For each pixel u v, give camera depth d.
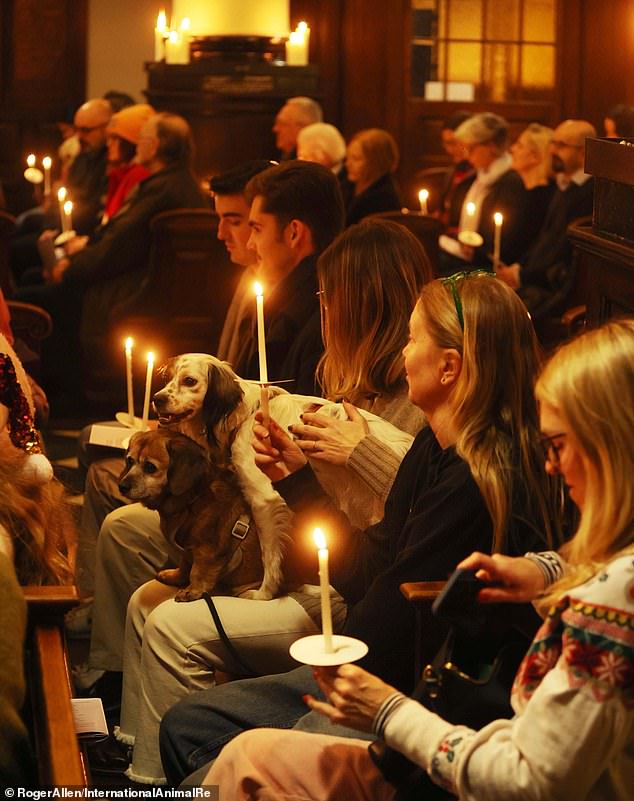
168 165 7.82
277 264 4.38
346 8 12.48
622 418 2.09
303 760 2.55
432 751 2.15
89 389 8.07
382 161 8.81
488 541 2.75
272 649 3.40
